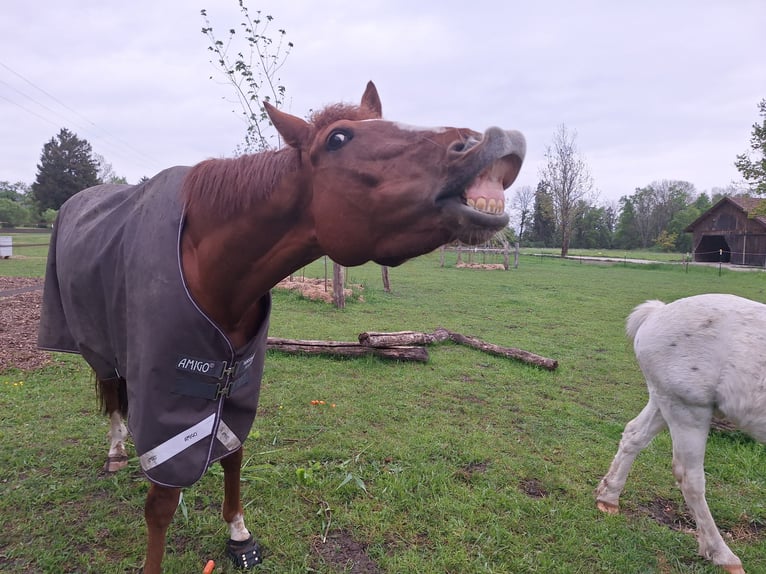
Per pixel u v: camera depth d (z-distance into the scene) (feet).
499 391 16.76
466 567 8.02
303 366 17.89
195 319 5.49
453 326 27.61
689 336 8.69
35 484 9.63
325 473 10.54
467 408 14.87
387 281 40.40
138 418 5.60
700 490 8.77
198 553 8.02
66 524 8.55
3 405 13.21
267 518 8.91
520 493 10.29
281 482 10.11
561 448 12.63
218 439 6.24
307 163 5.02
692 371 8.55
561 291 47.09
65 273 7.20
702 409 8.66
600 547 8.87
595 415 15.15
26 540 8.13
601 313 34.68
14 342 18.61
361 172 4.51
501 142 4.01
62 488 9.47
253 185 5.29
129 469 10.28
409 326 26.61
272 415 13.53
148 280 5.59
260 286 5.79
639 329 9.76
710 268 86.12
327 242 4.83
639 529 9.44
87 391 14.55
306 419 13.35
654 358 9.05
